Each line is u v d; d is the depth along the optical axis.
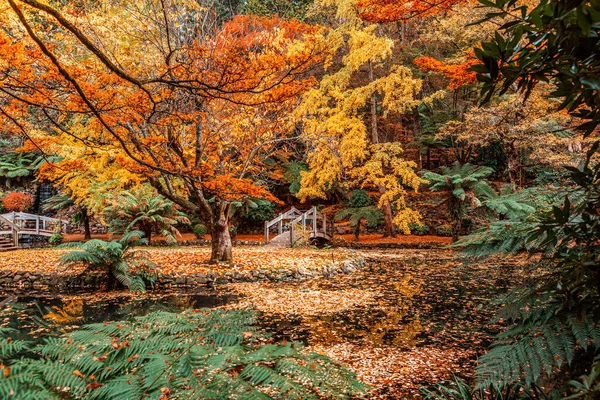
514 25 1.00
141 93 4.93
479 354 4.67
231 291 8.76
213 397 1.63
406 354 4.69
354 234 20.62
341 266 11.35
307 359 2.09
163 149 8.34
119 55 6.90
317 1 18.19
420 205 21.31
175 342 2.21
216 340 2.48
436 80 20.09
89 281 9.24
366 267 12.28
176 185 15.52
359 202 20.16
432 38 16.55
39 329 5.84
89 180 14.12
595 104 1.02
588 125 1.06
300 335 5.48
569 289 1.57
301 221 18.53
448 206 15.87
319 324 6.03
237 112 9.13
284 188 24.94
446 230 19.70
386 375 4.05
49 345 2.10
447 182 15.27
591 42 0.93
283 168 23.61
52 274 9.52
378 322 6.13
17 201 21.47
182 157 8.83
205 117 7.51
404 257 14.59
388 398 3.54
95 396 1.71
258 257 12.32
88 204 15.91
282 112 10.39
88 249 8.70
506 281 9.41
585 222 1.35
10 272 9.73
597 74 0.90
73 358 2.00
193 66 4.39
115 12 7.00
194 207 10.62
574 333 1.81
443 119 20.94
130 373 1.99
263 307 7.20
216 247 10.92
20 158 22.34
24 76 4.00
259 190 6.90
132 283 8.66
